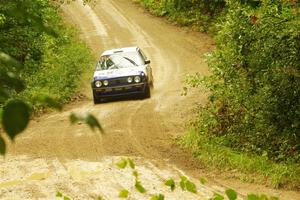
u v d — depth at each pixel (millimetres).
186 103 24109
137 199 12727
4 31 30031
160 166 15594
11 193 13727
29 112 2037
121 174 14852
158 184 13867
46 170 15602
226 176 14680
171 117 21547
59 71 31844
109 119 22031
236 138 16938
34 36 32531
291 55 14852
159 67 37125
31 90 27609
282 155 15203
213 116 18156
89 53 40531
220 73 18062
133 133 19344
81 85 31781
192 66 36562
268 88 15477
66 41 41750
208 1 48000
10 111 2014
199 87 27734
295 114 15227
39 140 19312
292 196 13094
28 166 16109
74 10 53531
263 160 15094
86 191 13578
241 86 16984
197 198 12695
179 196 12852
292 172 14258
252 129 16656
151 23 49969
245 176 14531
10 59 2316
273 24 15289
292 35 14648
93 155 16969
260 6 17125
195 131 18203
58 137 19594
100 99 26484
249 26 16250
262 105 15664
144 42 44781
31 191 13805
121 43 44750
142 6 55031
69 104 27453
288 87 15000
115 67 26906
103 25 49500
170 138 18391
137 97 26859
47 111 24844
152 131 19469
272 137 16000
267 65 15477
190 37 45562
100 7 54844
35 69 31984
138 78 26078
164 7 51625
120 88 26078
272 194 13250
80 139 19031
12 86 2301
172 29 48031
